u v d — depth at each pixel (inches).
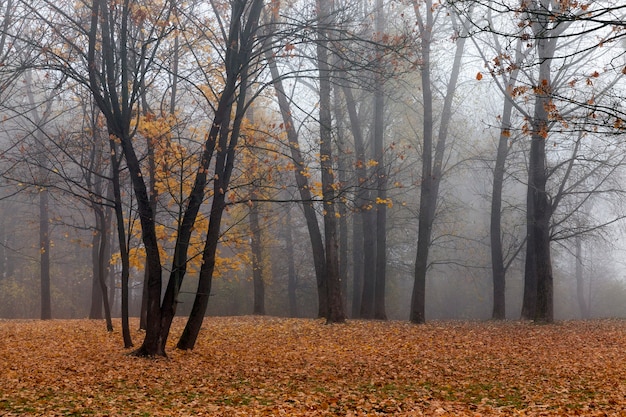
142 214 614.2
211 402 418.3
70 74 604.4
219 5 690.8
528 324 983.0
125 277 658.2
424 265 1007.6
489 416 372.2
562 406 401.7
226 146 658.2
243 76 635.5
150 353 603.2
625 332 836.6
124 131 612.1
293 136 940.6
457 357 634.8
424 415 377.7
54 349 641.6
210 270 669.9
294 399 424.5
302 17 698.8
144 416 365.4
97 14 609.3
